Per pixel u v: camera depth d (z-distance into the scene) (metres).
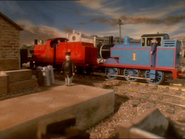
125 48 8.28
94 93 4.13
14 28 6.01
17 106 3.15
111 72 8.93
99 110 3.92
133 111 4.41
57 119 1.97
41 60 11.56
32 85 4.51
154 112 2.27
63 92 4.22
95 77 8.96
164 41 7.18
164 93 5.98
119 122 3.86
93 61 10.07
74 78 8.95
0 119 2.55
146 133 1.60
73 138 2.02
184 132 2.38
